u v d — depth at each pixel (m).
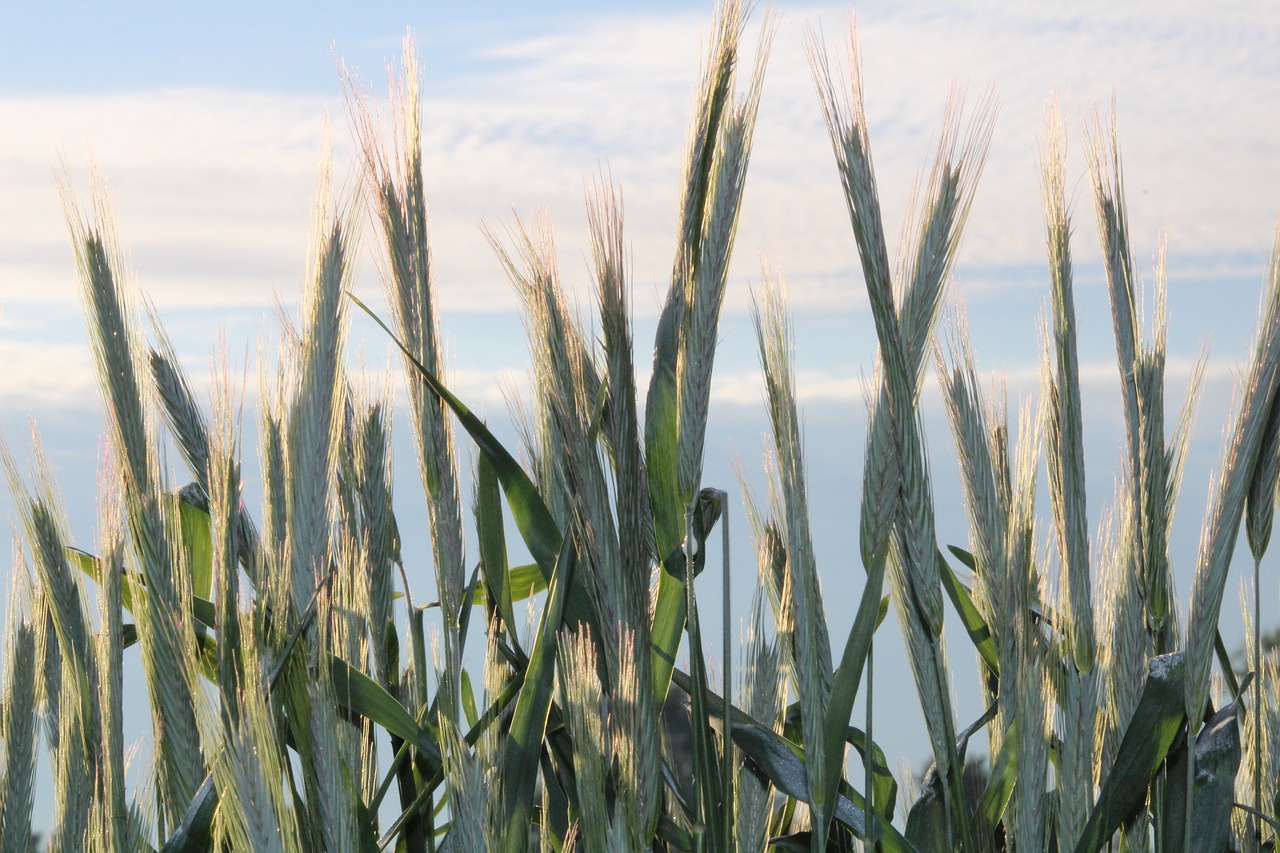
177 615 2.06
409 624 2.42
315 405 2.17
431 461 2.38
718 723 2.30
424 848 2.42
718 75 2.21
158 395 2.41
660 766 2.14
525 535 2.33
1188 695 2.20
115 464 2.06
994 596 2.33
